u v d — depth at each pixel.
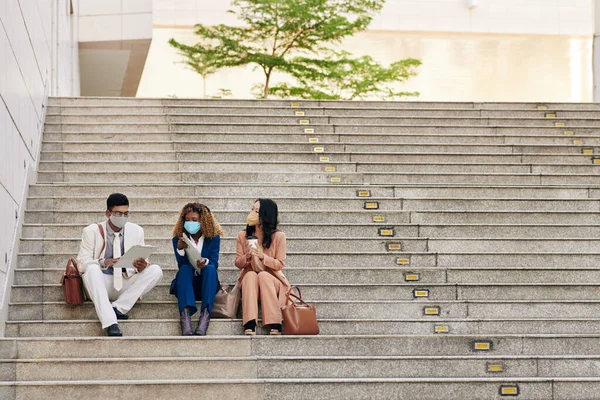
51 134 12.34
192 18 31.16
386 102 13.88
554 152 12.52
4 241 8.20
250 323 7.89
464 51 33.09
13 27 9.17
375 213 10.27
